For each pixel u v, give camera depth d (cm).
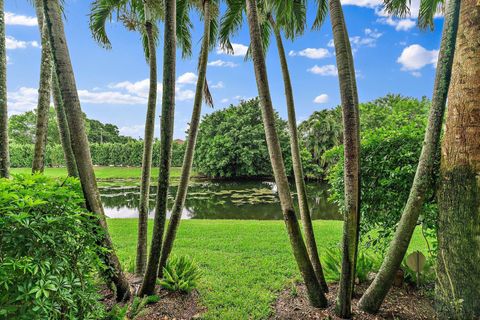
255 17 249
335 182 358
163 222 276
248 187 1877
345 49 224
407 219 221
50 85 309
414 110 1441
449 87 217
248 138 2102
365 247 334
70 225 178
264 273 363
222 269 378
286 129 2150
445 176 220
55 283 159
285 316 253
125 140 4847
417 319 235
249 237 546
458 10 211
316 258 296
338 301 239
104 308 222
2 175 283
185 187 332
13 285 153
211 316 259
